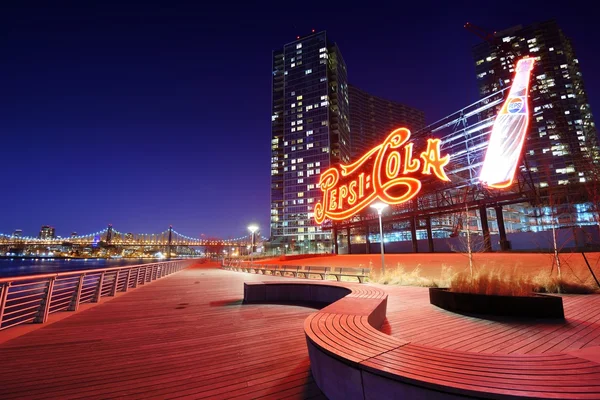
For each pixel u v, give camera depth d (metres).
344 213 45.44
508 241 32.91
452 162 40.62
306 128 120.88
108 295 13.22
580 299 9.21
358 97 162.38
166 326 7.55
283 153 126.12
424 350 3.53
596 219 22.61
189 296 13.21
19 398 3.76
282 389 3.93
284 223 116.50
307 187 115.62
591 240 28.61
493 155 27.69
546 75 97.75
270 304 10.88
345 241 81.31
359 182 42.84
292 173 119.56
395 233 63.28
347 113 136.50
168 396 3.79
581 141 84.06
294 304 10.84
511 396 2.40
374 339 3.97
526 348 5.00
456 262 27.14
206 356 5.27
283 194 120.81
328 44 130.50
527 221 54.62
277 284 11.84
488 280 8.32
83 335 6.73
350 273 17.94
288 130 124.44
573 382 2.65
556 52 99.69
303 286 11.70
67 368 4.75
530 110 26.23
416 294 11.03
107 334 6.80
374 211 56.28
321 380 3.84
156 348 5.75
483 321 6.88
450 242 40.34
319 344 3.80
